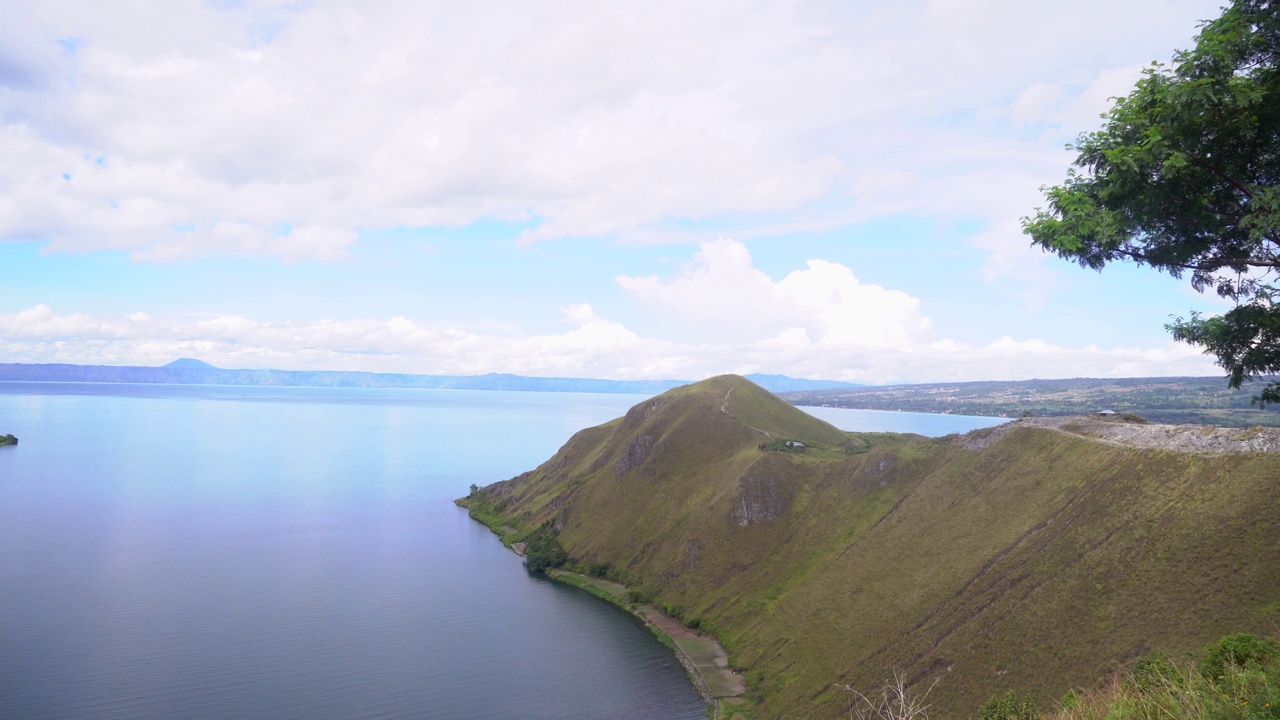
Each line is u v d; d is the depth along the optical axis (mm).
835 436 150000
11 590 109500
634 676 78938
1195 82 18719
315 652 86625
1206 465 49562
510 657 85188
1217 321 22406
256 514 181375
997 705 35844
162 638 90562
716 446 134875
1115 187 20469
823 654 67688
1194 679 18094
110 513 176250
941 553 67812
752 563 98062
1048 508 60875
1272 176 20719
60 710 69938
